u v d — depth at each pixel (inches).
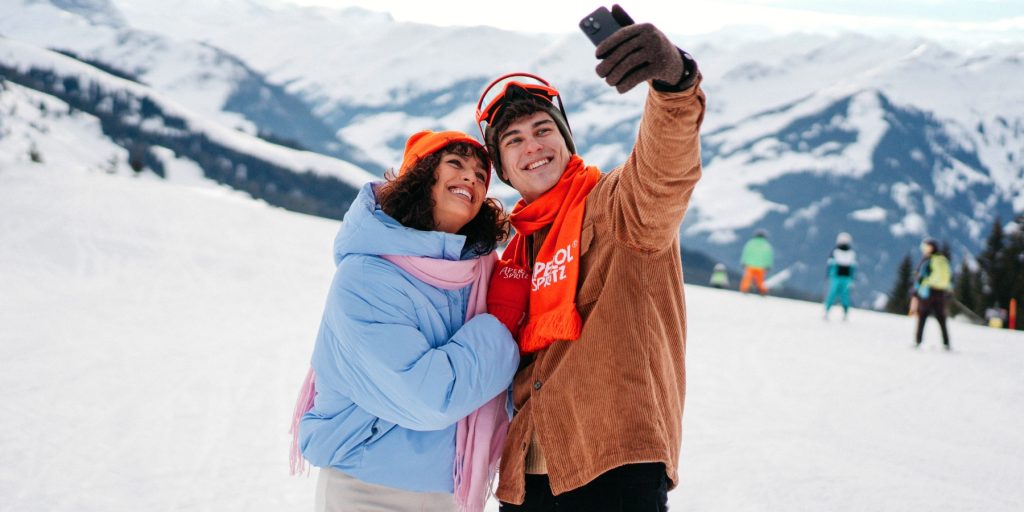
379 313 98.6
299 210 4758.9
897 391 308.0
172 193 781.9
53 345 310.7
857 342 458.9
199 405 238.7
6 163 738.8
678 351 96.4
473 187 107.1
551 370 95.7
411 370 95.3
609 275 92.8
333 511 103.4
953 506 171.0
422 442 101.8
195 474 177.9
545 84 107.0
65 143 5423.2
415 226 104.8
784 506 168.1
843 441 226.2
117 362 289.3
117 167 5300.2
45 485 166.4
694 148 83.7
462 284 104.0
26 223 573.9
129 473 176.6
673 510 165.0
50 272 480.4
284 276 551.5
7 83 5851.4
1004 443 230.4
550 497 97.0
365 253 102.7
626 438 89.5
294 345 344.2
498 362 97.7
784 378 327.0
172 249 578.9
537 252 105.1
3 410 219.1
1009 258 2046.0
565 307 94.0
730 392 293.9
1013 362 401.1
